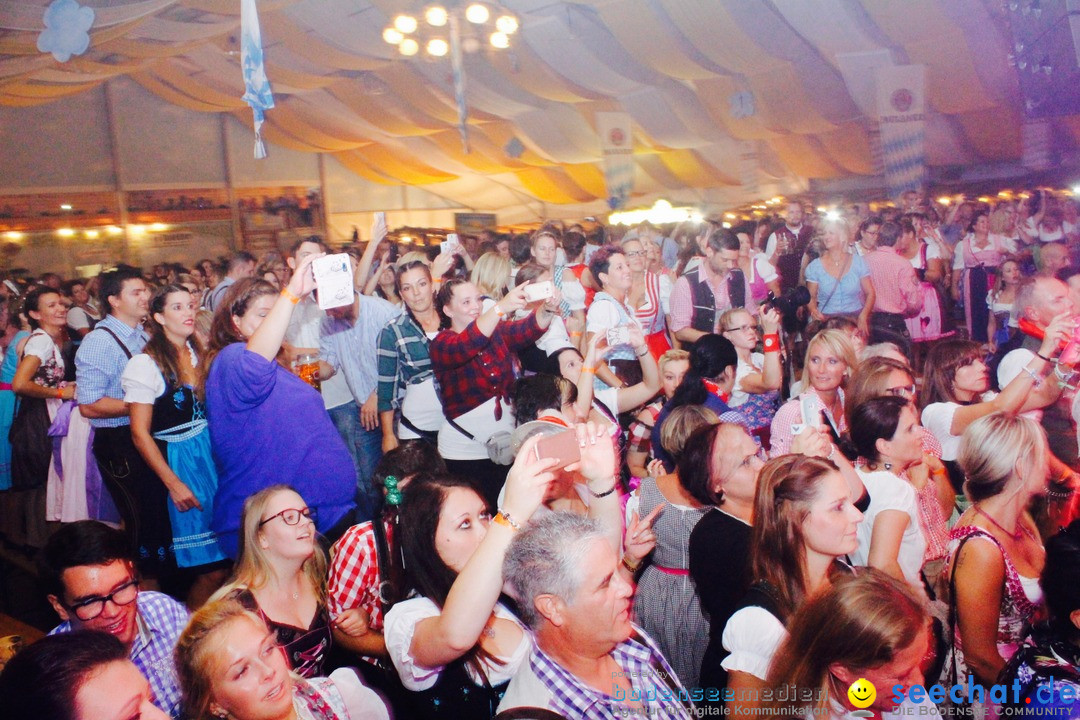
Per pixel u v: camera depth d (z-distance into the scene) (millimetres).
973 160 12094
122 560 1994
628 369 4664
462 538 1910
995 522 2209
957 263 7656
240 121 17578
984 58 10047
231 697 1592
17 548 5043
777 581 1915
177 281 6914
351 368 4344
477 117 14750
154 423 3270
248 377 2795
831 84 11234
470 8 9859
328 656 2322
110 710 1399
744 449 2232
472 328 3473
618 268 4602
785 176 14188
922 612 1550
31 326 5645
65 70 8711
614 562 1553
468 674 1836
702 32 10352
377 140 17078
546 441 1698
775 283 6629
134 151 16469
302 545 2234
